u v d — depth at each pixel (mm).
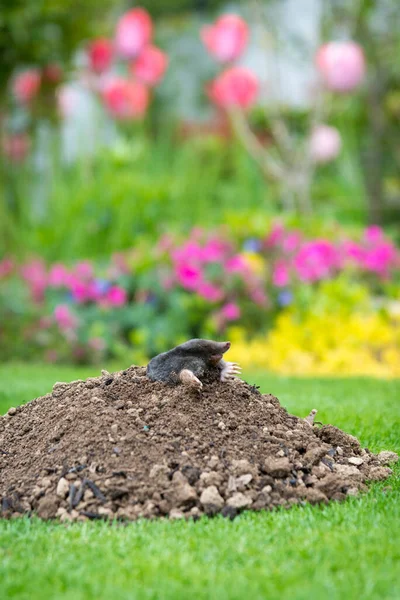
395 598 3340
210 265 12344
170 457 4762
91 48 15594
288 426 5320
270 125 18078
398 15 18594
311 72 18469
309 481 4797
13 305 13180
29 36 13242
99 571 3611
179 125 20391
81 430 4969
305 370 11086
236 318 12070
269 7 18297
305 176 16359
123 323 12398
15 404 7824
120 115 16875
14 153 16281
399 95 18734
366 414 7078
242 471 4703
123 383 5340
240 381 5566
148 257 12617
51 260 14883
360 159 18500
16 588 3453
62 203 15508
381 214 17766
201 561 3729
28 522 4332
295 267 12312
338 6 17812
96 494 4523
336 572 3607
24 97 15258
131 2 24016
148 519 4367
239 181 16984
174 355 5359
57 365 12305
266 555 3779
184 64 22406
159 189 15383
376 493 4754
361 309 11781
